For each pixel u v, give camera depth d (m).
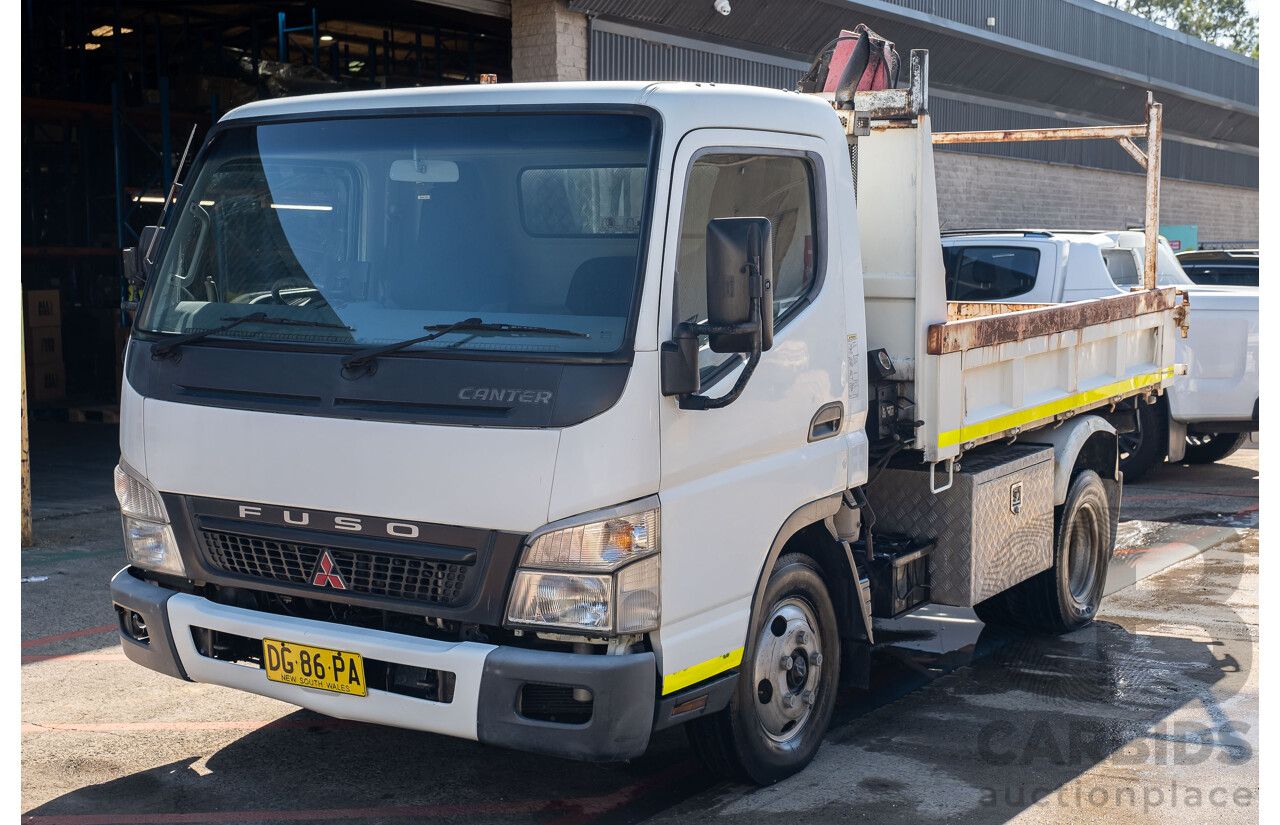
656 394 3.79
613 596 3.74
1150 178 7.60
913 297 5.22
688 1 13.00
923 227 5.20
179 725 5.27
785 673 4.66
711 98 4.12
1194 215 28.62
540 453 3.69
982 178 19.78
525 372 3.75
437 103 4.21
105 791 4.55
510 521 3.73
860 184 5.34
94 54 21.08
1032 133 7.49
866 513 5.11
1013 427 5.97
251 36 23.16
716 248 3.65
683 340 3.79
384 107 4.29
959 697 5.80
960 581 5.58
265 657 4.11
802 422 4.50
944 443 5.29
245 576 4.21
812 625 4.80
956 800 4.55
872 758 4.98
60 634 6.55
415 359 3.87
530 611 3.74
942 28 17.00
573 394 3.70
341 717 4.04
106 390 16.88
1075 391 6.63
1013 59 19.39
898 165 5.24
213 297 4.37
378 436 3.88
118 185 16.58
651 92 3.96
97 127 17.98
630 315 3.74
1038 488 6.26
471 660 3.75
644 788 4.65
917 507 5.66
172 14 21.05
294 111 4.46
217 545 4.28
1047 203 21.62
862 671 5.16
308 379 4.02
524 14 12.35
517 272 3.94
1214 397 11.29
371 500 3.91
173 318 4.42
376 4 19.52
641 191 3.84
